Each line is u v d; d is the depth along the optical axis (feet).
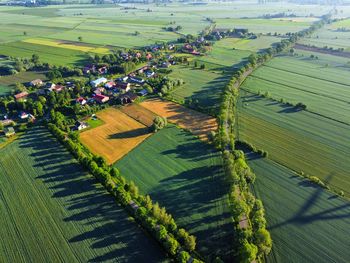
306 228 277.85
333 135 433.48
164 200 308.81
